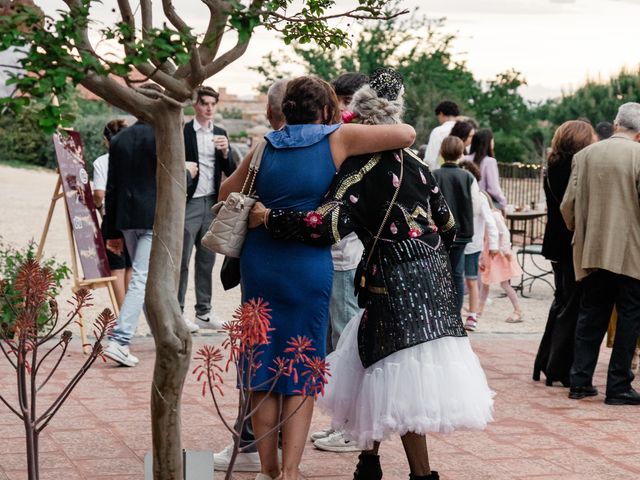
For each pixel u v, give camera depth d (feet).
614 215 21.40
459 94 107.86
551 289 41.91
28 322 11.59
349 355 14.37
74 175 27.12
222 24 9.90
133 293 24.21
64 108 8.73
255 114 176.96
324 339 13.75
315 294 13.48
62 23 8.68
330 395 14.33
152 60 9.23
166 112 10.56
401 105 14.70
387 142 13.48
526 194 65.31
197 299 29.68
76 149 27.35
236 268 14.17
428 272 13.61
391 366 13.46
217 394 21.52
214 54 10.41
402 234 13.60
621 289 21.83
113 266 28.81
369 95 14.46
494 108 120.67
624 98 110.42
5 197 76.59
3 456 16.52
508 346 28.91
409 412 13.29
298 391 13.44
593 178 21.68
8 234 54.65
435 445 18.29
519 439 18.89
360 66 104.47
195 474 11.46
